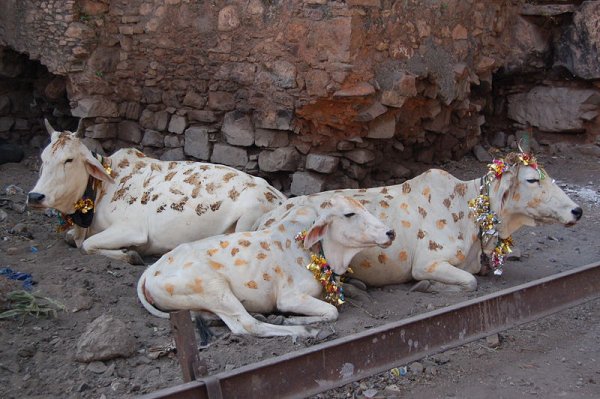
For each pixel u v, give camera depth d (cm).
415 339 472
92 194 685
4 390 456
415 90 848
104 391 457
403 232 625
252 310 553
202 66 908
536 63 1123
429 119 958
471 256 651
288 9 827
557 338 559
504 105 1172
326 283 562
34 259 667
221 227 658
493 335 537
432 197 642
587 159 1100
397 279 637
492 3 1034
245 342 514
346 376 439
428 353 476
